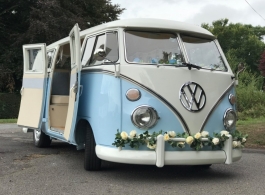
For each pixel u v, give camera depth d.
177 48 6.27
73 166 6.92
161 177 6.16
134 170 6.65
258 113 19.89
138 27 6.18
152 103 5.67
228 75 6.34
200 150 5.76
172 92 5.77
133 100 5.66
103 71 5.98
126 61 5.88
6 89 24.06
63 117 8.14
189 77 5.91
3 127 14.58
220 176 6.34
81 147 6.71
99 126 5.89
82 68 6.67
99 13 26.05
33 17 22.64
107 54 6.15
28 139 10.87
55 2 22.23
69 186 5.49
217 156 5.84
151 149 5.56
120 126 5.67
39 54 8.12
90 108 6.19
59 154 8.29
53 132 7.53
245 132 11.20
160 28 6.25
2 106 22.17
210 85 6.05
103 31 6.45
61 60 8.48
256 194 5.18
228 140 5.92
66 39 7.79
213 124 5.97
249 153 8.95
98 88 6.03
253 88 22.31
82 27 22.78
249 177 6.28
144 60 5.99
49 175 6.17
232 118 6.17
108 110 5.77
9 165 6.95
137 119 5.60
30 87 8.37
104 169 6.68
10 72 22.72
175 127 5.71
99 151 5.82
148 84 5.71
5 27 24.84
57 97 8.10
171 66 5.94
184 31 6.38
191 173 6.55
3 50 24.16
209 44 6.61
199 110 5.85
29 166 6.90
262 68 27.78
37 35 22.08
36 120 7.88
